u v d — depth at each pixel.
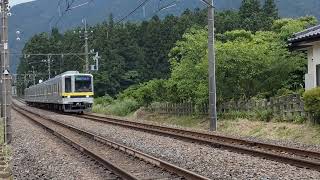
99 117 41.22
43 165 15.41
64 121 37.09
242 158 14.90
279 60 29.58
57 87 51.06
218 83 30.53
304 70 31.77
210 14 25.95
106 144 20.25
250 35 39.16
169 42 95.62
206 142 19.36
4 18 23.70
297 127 21.38
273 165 13.42
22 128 31.56
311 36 23.42
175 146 18.66
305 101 21.05
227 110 30.16
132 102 48.69
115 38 98.56
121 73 91.62
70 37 119.44
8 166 15.30
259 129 23.62
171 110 38.25
